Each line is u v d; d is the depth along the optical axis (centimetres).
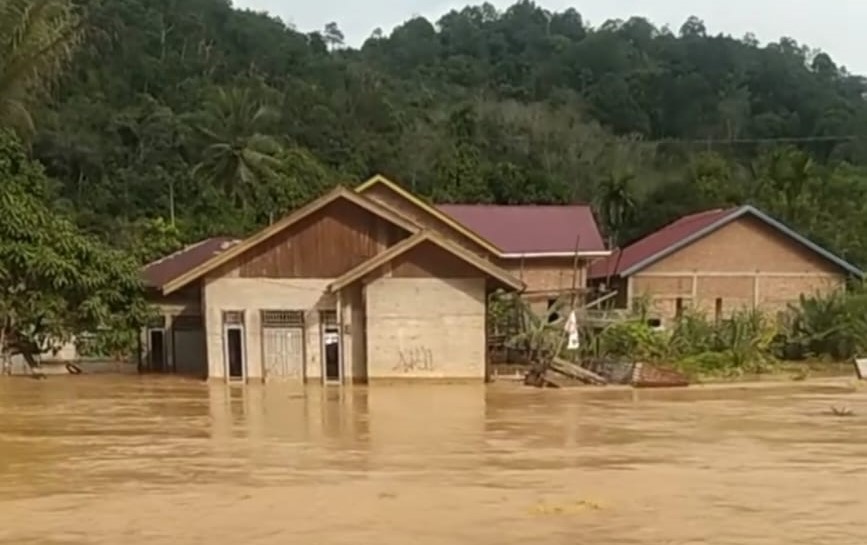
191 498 1415
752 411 2486
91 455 1809
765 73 9781
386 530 1212
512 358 3694
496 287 3388
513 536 1179
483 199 6819
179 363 3772
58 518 1297
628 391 3003
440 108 8875
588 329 3506
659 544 1141
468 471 1622
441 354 3259
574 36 11912
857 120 8988
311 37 10775
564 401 2731
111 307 3597
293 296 3356
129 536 1200
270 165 6600
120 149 6756
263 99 7862
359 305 3319
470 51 11438
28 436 2059
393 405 2634
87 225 5959
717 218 4756
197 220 5994
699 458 1758
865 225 6103
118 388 3097
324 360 3344
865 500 1384
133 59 7844
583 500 1378
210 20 9562
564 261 4688
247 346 3350
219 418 2356
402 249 3228
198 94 7606
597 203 6869
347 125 8069
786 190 6488
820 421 2288
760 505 1348
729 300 4703
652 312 4428
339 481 1535
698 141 8706
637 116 9269
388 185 3947
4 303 3425
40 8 3088
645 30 11281
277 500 1394
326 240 3369
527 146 8156
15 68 3045
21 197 3509
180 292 3753
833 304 4038
